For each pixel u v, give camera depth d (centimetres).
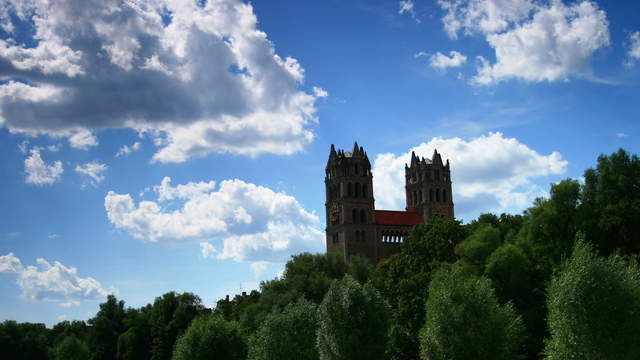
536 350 9106
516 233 12300
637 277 6444
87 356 17775
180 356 10800
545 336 8994
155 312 18412
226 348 10806
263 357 9350
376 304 7888
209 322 11100
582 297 6066
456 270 7806
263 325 9656
